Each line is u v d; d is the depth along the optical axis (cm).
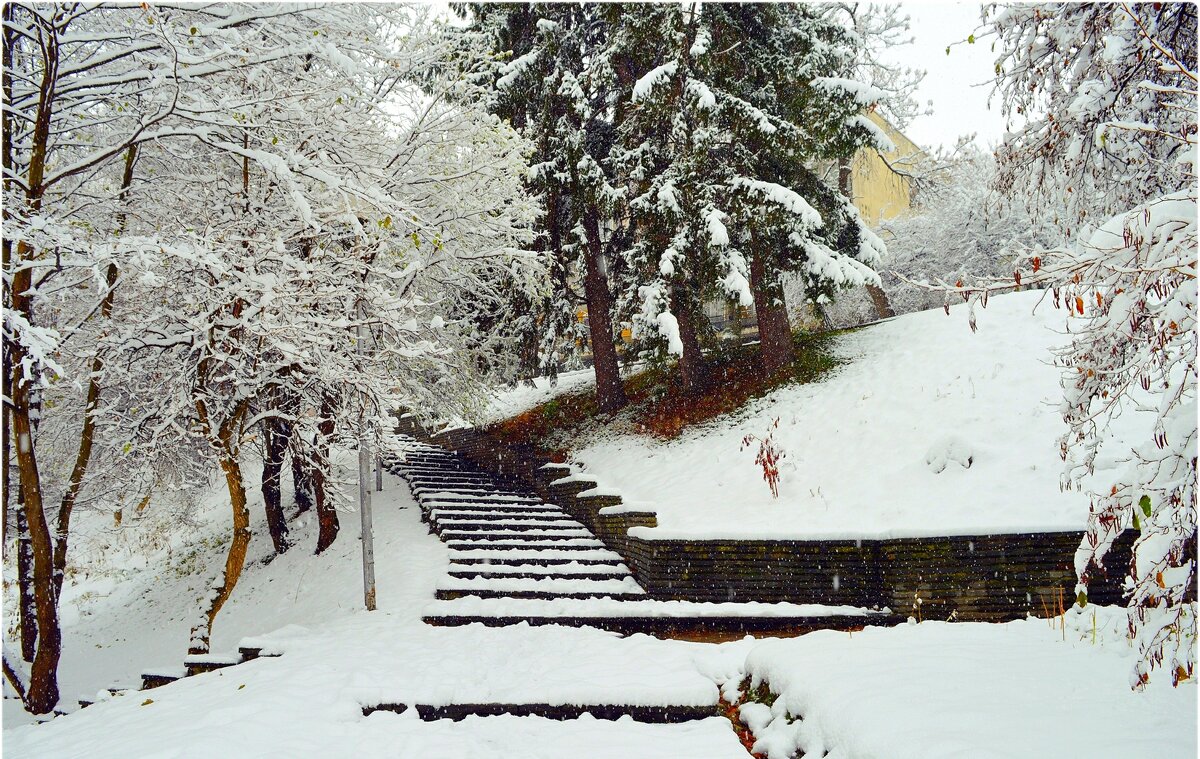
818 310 1583
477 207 1286
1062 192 618
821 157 1521
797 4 1502
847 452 1179
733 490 1207
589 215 1692
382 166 1116
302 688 639
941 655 527
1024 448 1012
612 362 1764
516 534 1250
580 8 1702
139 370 933
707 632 890
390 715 600
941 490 997
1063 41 551
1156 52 492
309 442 1009
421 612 938
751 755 506
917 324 1474
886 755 374
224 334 860
